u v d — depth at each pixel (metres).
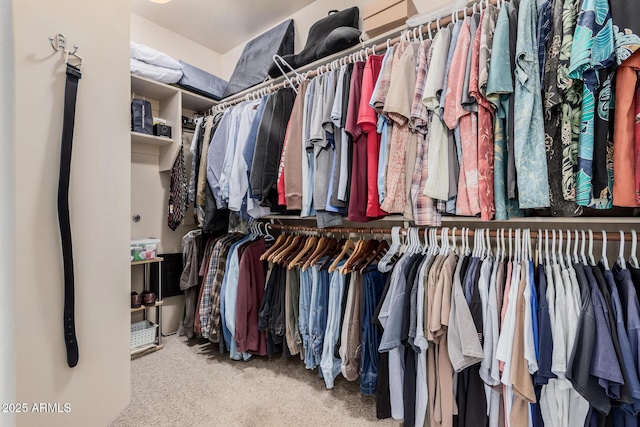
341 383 1.77
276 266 1.91
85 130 0.55
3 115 0.37
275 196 1.80
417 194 1.30
